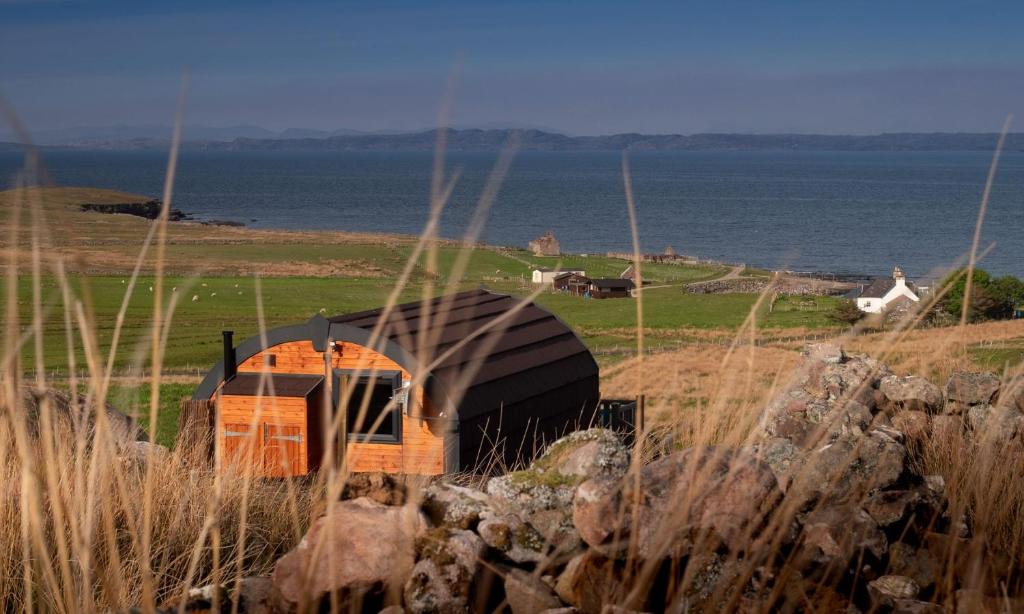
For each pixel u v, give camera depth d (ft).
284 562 9.67
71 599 6.78
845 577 10.60
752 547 8.77
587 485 9.82
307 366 51.72
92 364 5.56
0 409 6.40
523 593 9.52
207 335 255.91
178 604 9.99
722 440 9.07
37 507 6.68
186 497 12.65
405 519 9.93
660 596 9.01
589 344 249.55
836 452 13.80
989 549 10.43
